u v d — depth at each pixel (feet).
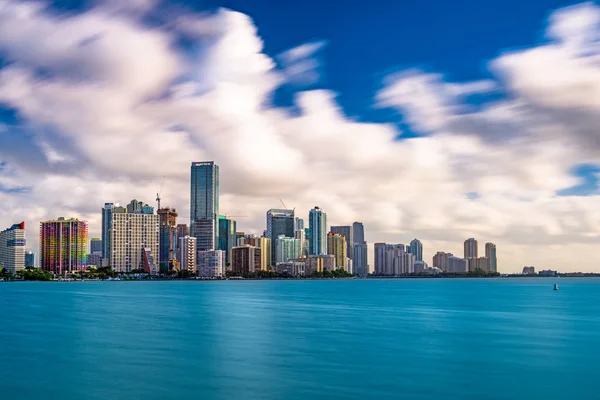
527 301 625.82
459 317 401.90
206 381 175.42
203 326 334.65
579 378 183.21
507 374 188.34
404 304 568.41
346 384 172.76
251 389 165.89
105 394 160.97
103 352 232.12
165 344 254.06
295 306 534.37
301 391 163.73
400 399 156.46
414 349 240.12
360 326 335.06
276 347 244.22
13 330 319.06
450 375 186.80
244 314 432.25
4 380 179.11
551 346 251.39
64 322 366.43
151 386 169.37
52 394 161.48
